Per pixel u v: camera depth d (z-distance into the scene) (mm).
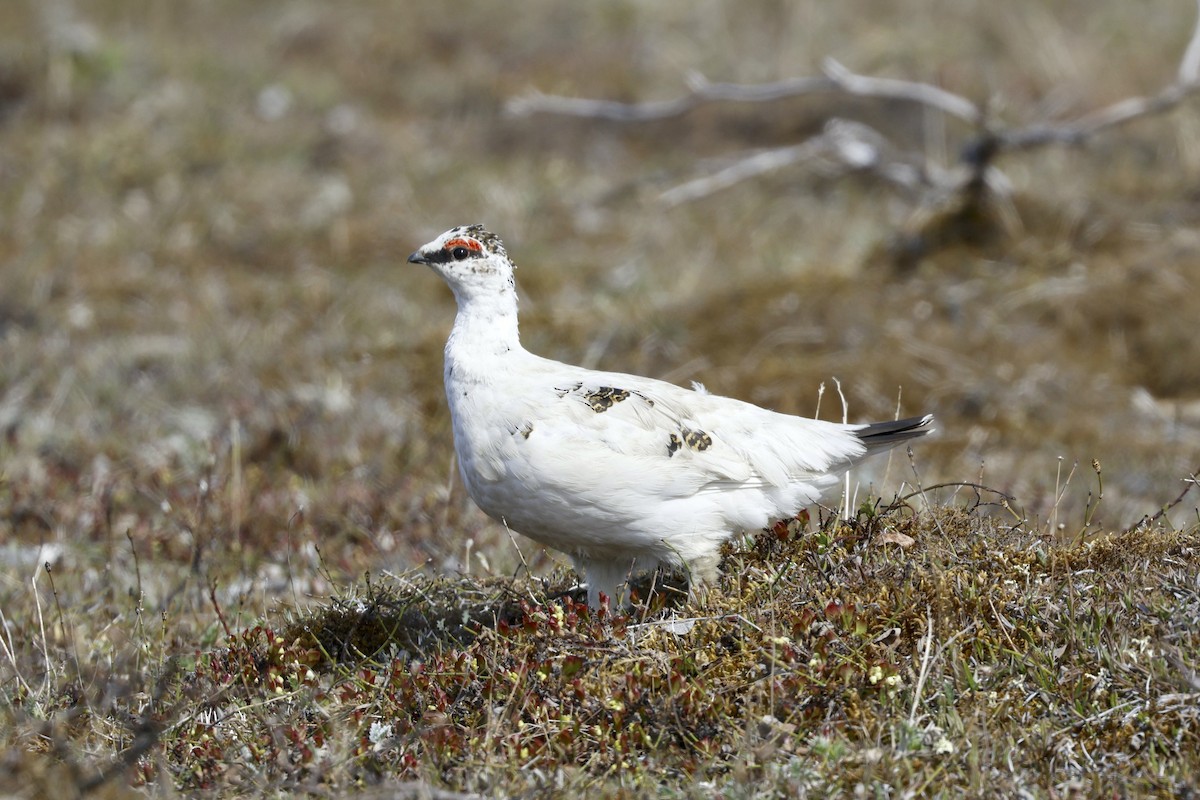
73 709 9453
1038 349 19500
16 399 18438
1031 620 9086
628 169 29688
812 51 32656
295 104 31969
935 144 28812
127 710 9594
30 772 8055
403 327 21797
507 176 28828
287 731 8898
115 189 27344
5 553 13820
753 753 8086
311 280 23844
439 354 20047
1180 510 14758
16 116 30375
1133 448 17094
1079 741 8258
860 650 8797
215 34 35125
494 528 13945
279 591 12922
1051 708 8461
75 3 35500
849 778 7949
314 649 10406
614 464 9875
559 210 27422
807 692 8609
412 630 10664
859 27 33625
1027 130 22672
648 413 10172
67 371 19219
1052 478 15992
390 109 32406
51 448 16875
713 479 10234
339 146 29797
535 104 25141
